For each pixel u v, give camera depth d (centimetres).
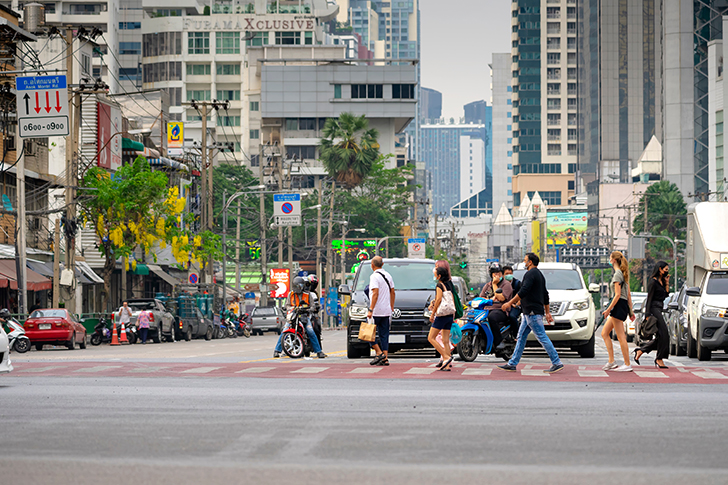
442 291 2673
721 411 1678
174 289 8550
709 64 19588
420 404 1800
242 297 13300
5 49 6000
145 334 6481
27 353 4734
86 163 7856
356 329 3412
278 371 2670
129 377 2519
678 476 1059
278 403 1823
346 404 1802
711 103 19325
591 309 3531
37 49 9394
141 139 9712
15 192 6956
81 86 6334
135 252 8844
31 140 7212
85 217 6962
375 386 2206
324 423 1522
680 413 1647
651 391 2081
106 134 8212
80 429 1457
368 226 16175
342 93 18562
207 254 8319
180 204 7319
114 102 8438
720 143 18788
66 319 5228
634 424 1498
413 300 3406
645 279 16512
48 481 1035
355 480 1041
